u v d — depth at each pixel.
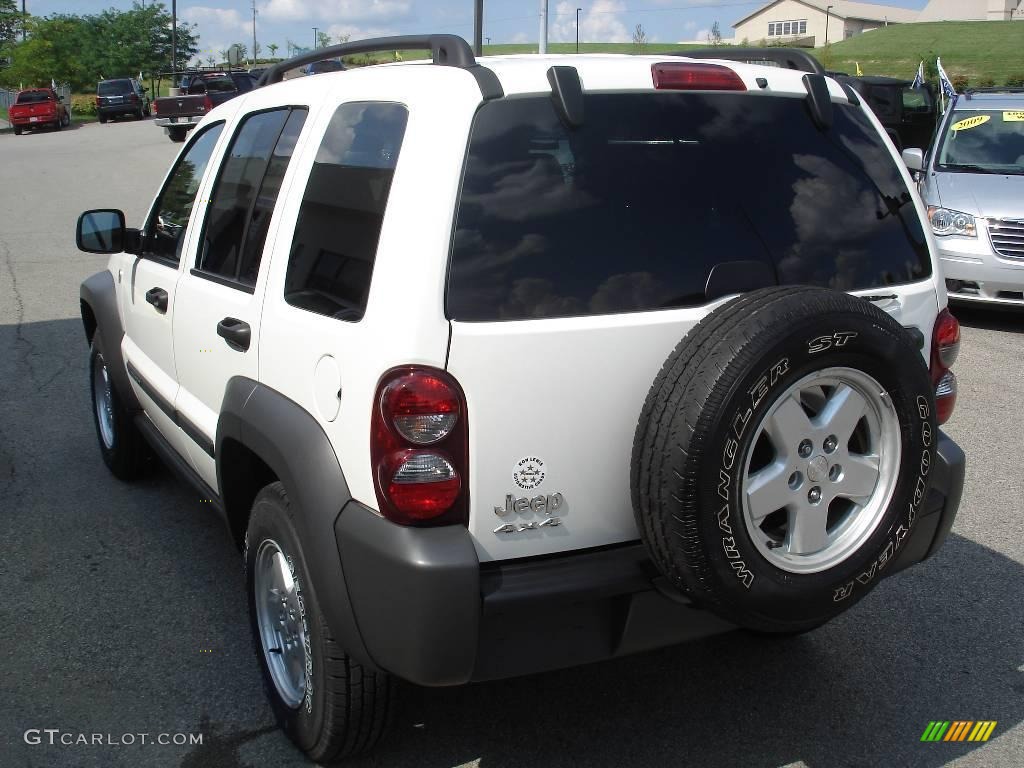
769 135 3.01
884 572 2.78
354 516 2.58
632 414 2.64
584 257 2.64
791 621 2.66
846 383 2.61
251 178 3.51
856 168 3.15
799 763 3.13
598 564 2.64
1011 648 3.82
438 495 2.47
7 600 4.13
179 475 4.28
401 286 2.51
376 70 3.07
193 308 3.70
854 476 2.68
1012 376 7.52
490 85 2.65
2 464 5.66
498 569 2.58
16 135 36.72
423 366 2.46
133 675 3.59
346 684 2.81
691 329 2.63
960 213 8.90
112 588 4.24
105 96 40.28
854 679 3.61
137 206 16.52
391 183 2.64
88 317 5.46
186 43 66.44
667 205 2.77
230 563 4.46
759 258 2.86
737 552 2.49
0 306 9.62
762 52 3.50
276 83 3.76
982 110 10.10
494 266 2.55
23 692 3.48
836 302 2.53
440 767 3.09
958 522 4.95
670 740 3.24
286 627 3.13
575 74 2.73
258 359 3.11
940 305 3.27
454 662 2.49
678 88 2.86
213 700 3.45
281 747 3.19
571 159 2.70
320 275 2.85
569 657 2.66
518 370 2.51
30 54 60.41
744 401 2.40
